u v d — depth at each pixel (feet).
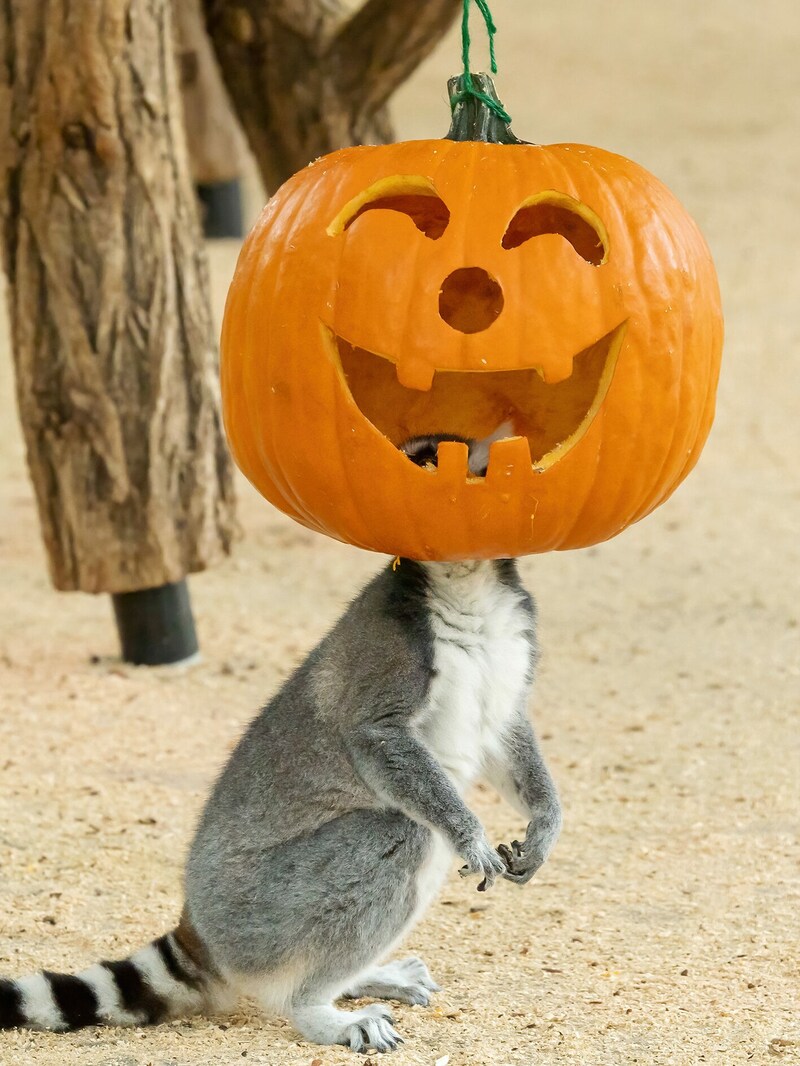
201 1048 13.71
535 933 16.80
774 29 104.53
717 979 15.24
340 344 15.05
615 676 26.18
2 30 22.71
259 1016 15.02
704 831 19.69
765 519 35.42
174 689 25.02
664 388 13.85
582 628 28.73
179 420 24.32
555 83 92.73
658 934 16.58
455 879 18.69
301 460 14.03
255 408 14.33
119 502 24.17
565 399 14.89
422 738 14.89
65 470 24.03
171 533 24.57
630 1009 14.51
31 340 23.65
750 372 47.60
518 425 15.12
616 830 19.88
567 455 13.64
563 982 15.37
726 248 62.18
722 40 102.01
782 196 69.72
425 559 14.11
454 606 14.71
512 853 14.94
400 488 13.69
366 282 13.58
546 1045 13.66
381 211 13.87
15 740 22.53
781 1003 14.55
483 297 15.10
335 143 30.63
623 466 13.80
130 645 26.12
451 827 13.79
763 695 25.04
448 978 15.67
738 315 53.72
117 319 23.54
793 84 91.04
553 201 14.19
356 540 14.26
